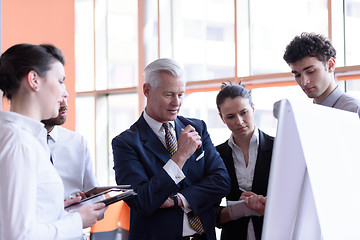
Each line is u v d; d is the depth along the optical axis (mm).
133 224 1777
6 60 1240
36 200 1176
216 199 1805
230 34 5926
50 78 1264
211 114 6145
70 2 5516
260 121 5496
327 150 937
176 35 6660
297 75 2008
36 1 5242
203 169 1871
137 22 7246
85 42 8312
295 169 921
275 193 900
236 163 1999
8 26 5023
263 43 5562
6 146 1114
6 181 1084
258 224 1843
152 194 1636
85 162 2408
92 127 8336
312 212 1005
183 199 1737
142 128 1829
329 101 1991
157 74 1727
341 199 927
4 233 1072
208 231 1779
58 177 1260
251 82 5574
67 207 1486
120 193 1408
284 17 5332
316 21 5008
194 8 6375
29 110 1245
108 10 7918
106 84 8055
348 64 4691
